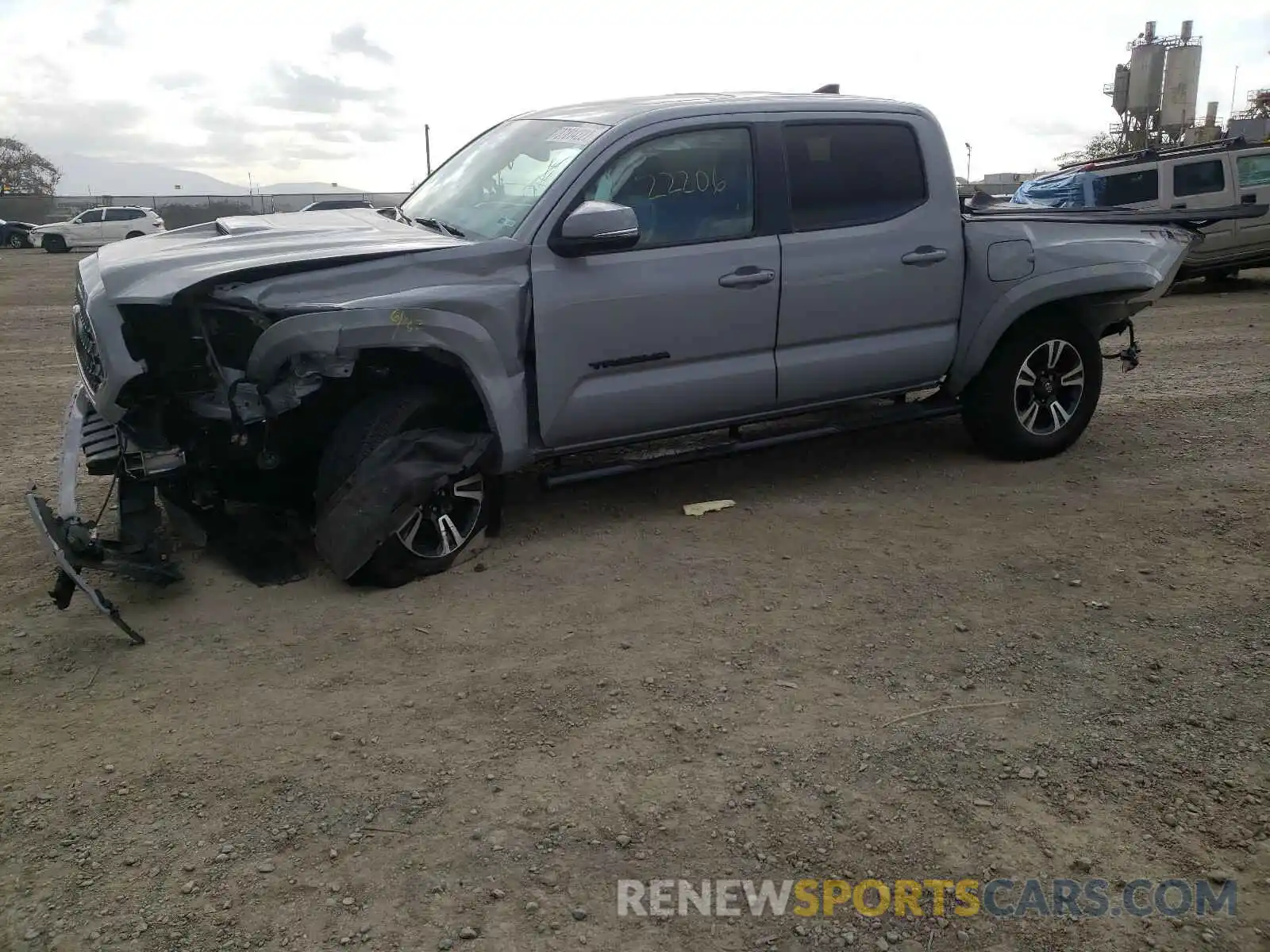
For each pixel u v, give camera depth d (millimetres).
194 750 3381
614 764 3248
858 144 5438
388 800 3100
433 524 4691
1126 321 6602
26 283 21438
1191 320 11758
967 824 2953
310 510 5062
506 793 3115
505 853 2859
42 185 76438
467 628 4199
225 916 2645
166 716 3596
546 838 2916
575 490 5855
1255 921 2594
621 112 5113
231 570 4801
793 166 5250
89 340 4438
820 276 5297
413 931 2584
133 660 3994
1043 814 2992
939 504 5535
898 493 5719
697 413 5223
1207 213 6371
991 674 3746
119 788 3184
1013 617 4180
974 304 5785
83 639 4160
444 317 4422
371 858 2852
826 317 5383
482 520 4871
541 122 5488
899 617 4207
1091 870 2773
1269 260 13953
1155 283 5977
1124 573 4555
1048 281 5820
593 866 2805
